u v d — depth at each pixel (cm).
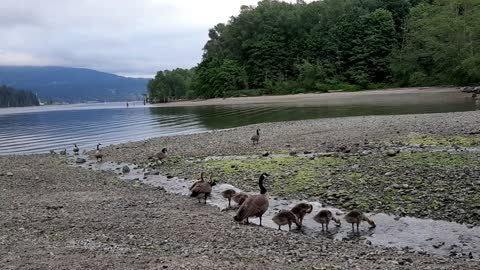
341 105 7050
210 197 1897
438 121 3575
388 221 1418
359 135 3180
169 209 1700
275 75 13250
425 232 1303
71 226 1447
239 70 13575
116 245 1216
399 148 2520
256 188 1950
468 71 7800
